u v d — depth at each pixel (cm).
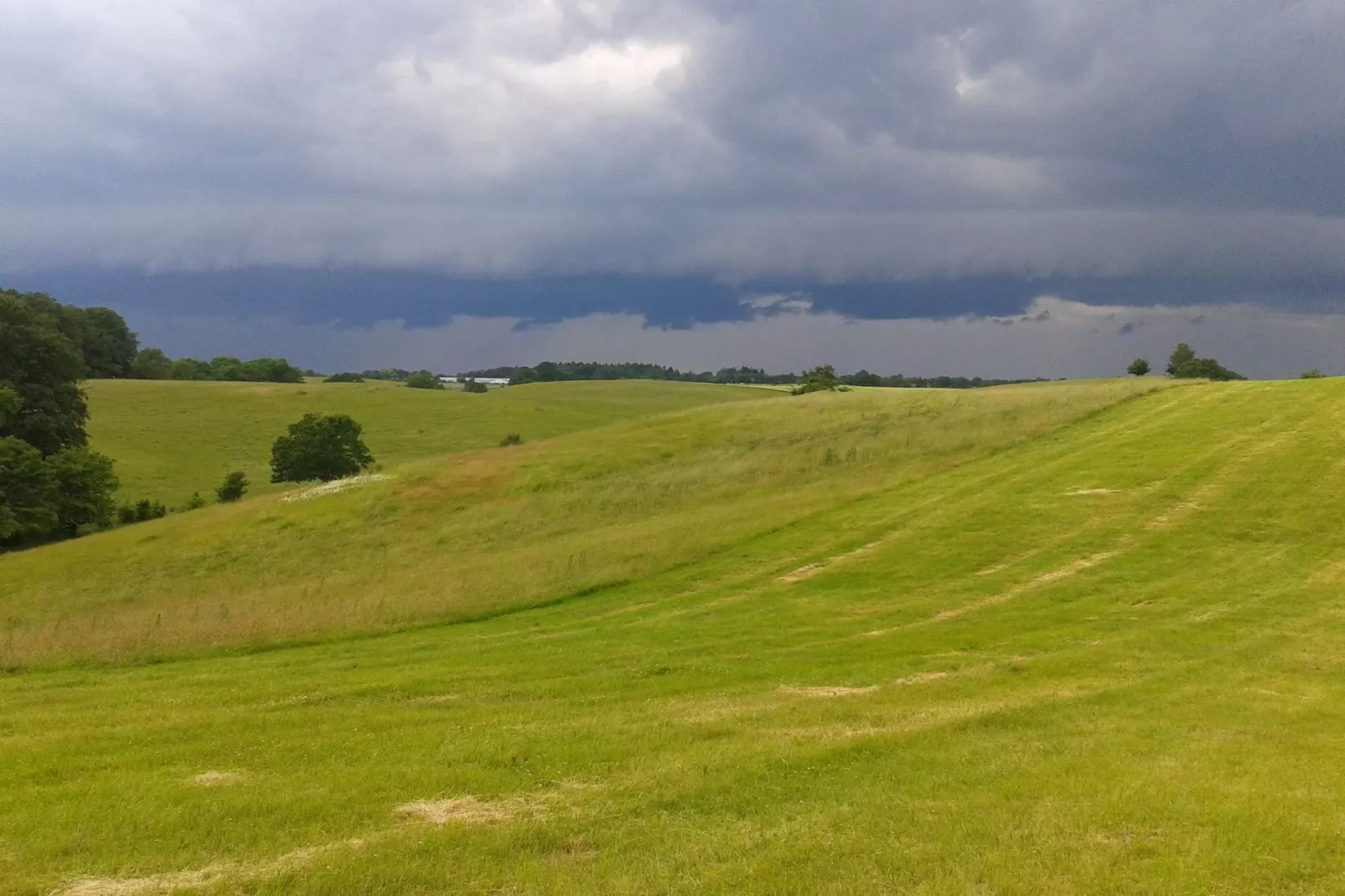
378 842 698
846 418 4756
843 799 793
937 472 3384
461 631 1947
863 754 920
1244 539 2245
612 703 1188
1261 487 2612
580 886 630
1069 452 3381
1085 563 2183
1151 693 1192
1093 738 986
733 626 1809
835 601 2028
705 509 3250
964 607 1898
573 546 2798
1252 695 1184
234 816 756
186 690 1370
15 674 1630
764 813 761
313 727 1063
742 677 1338
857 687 1254
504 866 660
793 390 8050
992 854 677
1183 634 1562
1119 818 746
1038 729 1027
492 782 843
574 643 1702
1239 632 1565
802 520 2908
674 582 2348
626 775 855
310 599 2312
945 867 658
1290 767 888
